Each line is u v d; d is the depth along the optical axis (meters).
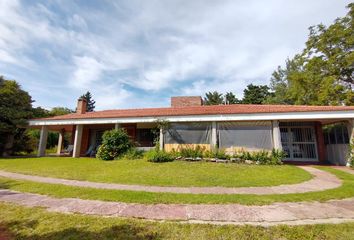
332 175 8.74
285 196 5.51
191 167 10.31
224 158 12.12
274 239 3.12
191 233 3.31
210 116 12.98
